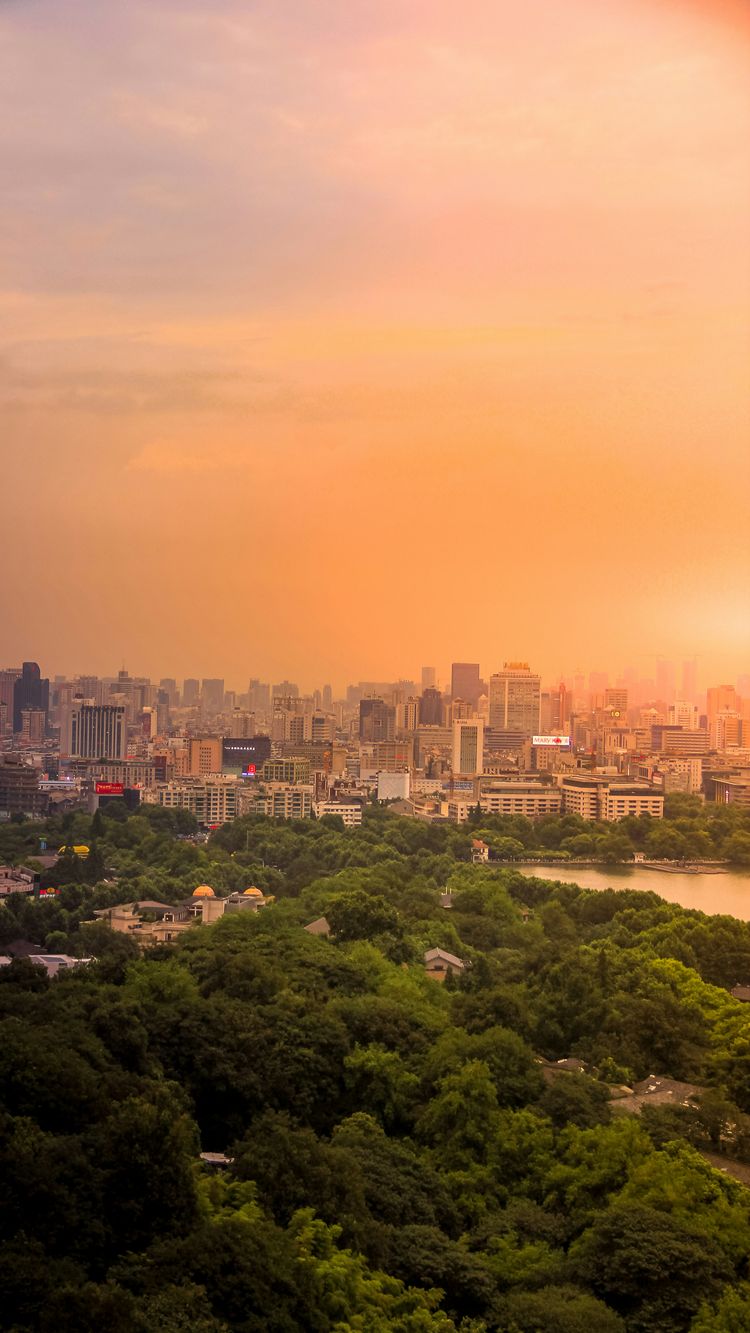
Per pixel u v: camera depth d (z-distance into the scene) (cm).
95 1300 17025
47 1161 19862
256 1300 18738
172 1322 17250
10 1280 17438
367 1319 19962
